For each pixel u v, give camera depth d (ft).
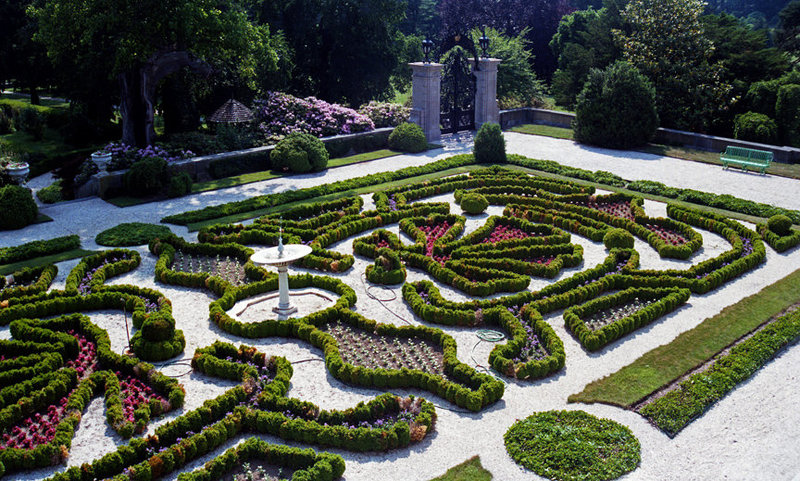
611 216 66.49
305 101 96.89
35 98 130.31
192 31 78.23
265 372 41.27
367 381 40.32
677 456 34.60
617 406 38.55
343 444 35.14
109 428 36.55
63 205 72.43
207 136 87.35
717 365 42.27
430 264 55.31
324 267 56.13
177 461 33.47
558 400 39.19
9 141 108.47
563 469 33.32
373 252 58.54
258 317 48.34
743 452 34.94
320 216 66.44
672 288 51.62
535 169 87.45
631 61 109.70
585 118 99.86
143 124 85.15
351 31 113.70
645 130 96.68
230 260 58.03
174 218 66.54
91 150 98.89
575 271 56.18
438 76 100.53
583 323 46.11
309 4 113.39
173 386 38.81
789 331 46.06
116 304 49.60
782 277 55.31
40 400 37.60
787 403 39.14
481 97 107.45
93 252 59.11
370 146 97.09
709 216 66.44
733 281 54.80
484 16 187.11
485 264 55.31
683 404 38.22
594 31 122.93
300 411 36.99
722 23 119.03
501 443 35.60
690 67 108.47
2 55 121.49
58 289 52.37
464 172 85.92
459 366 40.60
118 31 79.97
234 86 94.94
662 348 44.73
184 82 92.79
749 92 105.70
